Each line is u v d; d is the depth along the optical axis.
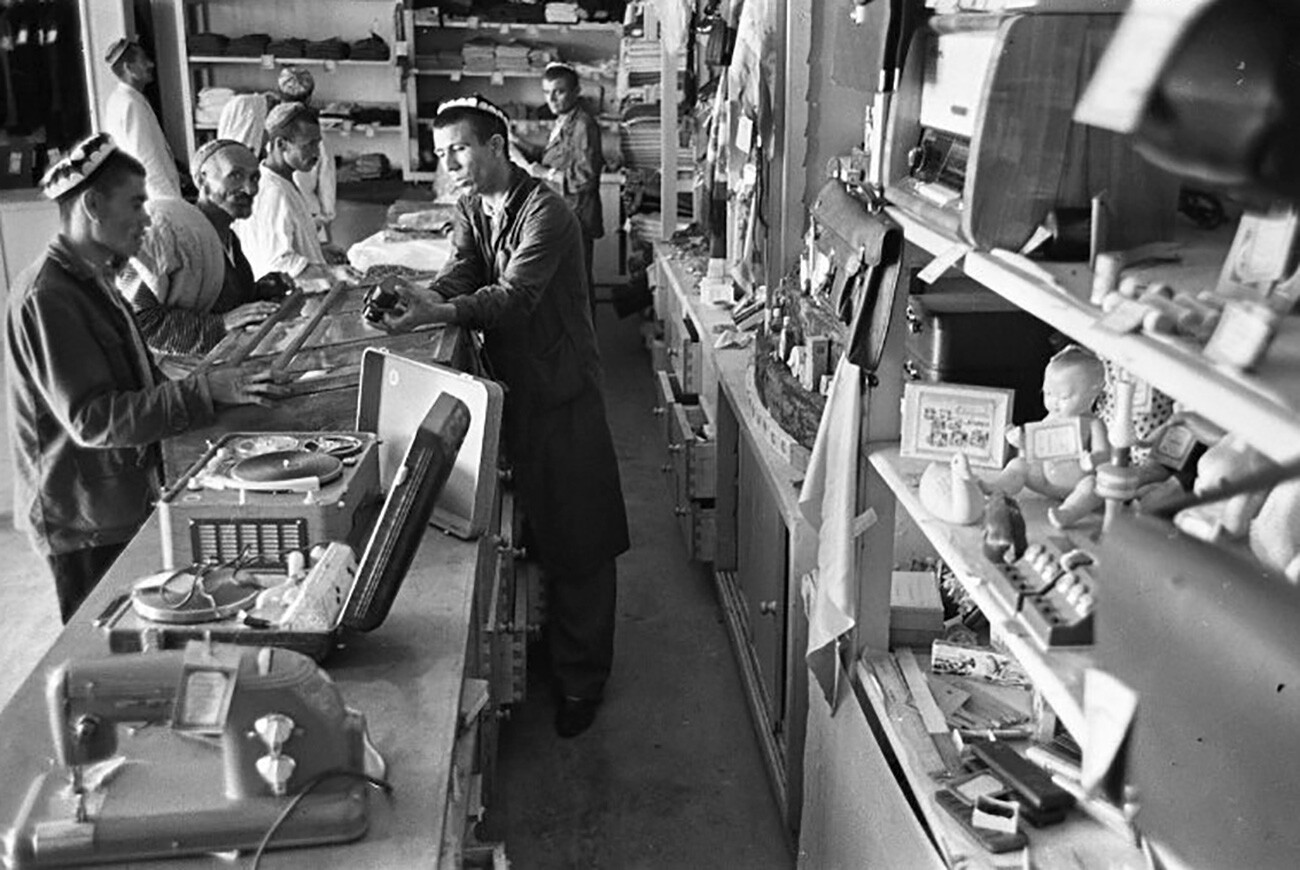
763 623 3.25
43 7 7.14
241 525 1.80
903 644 2.22
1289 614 0.81
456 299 2.84
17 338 2.41
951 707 1.99
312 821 1.31
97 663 1.32
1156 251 1.25
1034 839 1.60
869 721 2.08
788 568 2.85
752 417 3.28
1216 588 0.87
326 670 1.64
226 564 1.79
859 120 3.17
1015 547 1.53
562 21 8.29
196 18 8.00
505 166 3.02
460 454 2.05
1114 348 1.07
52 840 1.28
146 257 3.22
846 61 2.05
